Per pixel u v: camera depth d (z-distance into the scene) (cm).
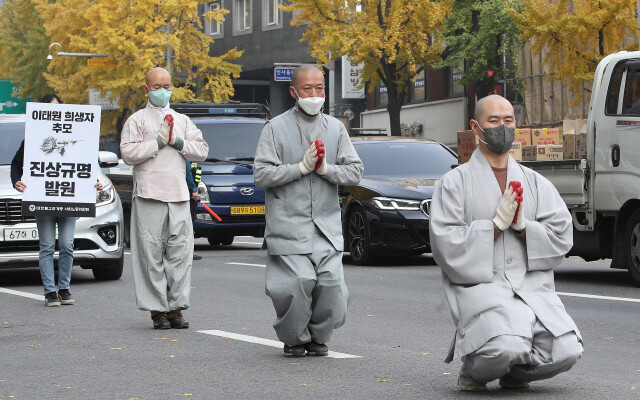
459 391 829
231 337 1149
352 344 1092
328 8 4516
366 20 4512
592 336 1132
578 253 1686
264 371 938
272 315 1342
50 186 1472
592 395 809
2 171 1773
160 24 5481
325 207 994
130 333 1192
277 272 989
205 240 3158
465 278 780
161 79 1238
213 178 2547
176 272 1227
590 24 3603
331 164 1000
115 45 5438
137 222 1227
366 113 6581
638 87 1568
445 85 5906
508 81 4488
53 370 965
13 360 1024
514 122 795
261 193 2561
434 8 4406
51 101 1476
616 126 1584
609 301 1427
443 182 801
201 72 5850
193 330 1209
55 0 6650
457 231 785
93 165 1487
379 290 1605
